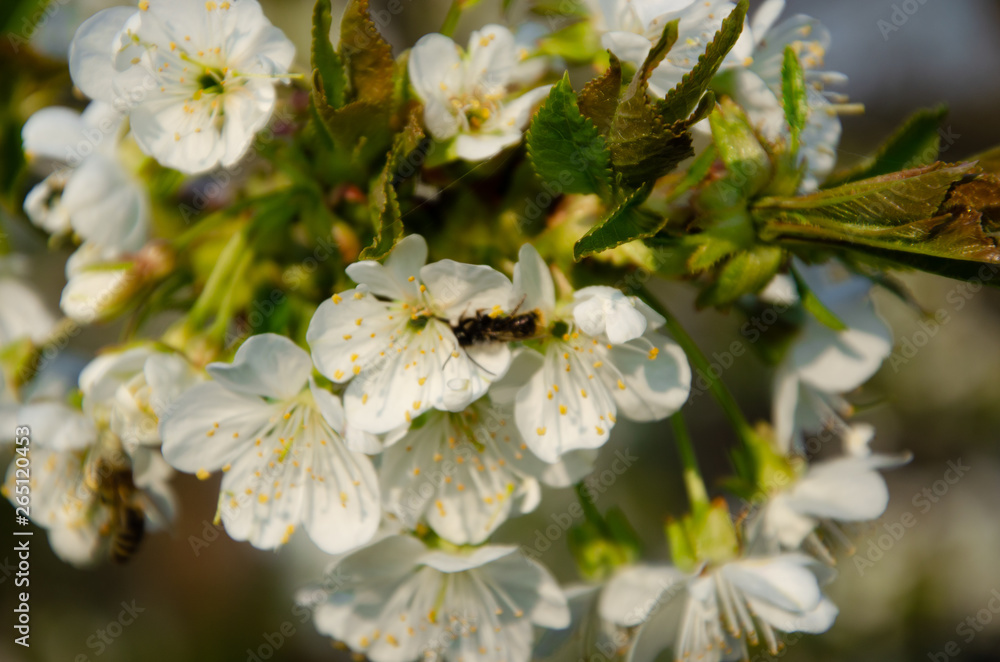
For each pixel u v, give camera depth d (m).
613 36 0.23
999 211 0.22
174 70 0.23
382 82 0.23
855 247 0.23
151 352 0.24
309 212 0.25
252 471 0.24
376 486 0.24
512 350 0.24
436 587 0.25
